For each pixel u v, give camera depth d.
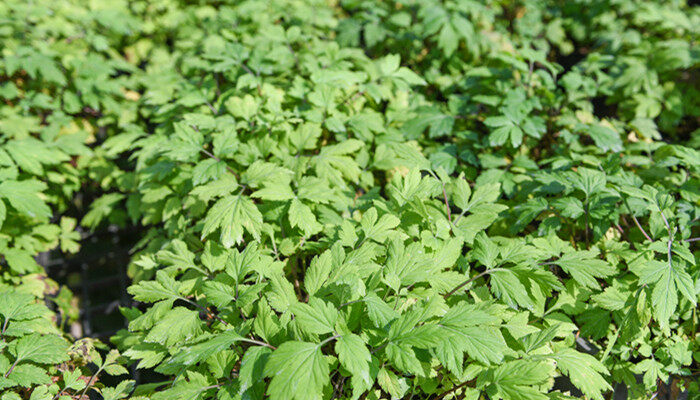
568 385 0.67
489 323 0.61
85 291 1.03
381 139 0.82
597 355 0.66
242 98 0.84
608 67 1.11
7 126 0.90
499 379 0.59
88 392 0.67
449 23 1.00
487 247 0.66
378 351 0.60
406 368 0.56
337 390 0.61
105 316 1.02
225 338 0.58
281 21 1.11
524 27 1.20
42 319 0.67
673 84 1.02
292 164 0.74
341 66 0.85
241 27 1.02
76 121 1.03
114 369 0.66
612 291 0.67
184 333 0.62
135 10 1.22
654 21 1.17
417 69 1.08
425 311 0.59
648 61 1.05
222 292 0.62
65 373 0.63
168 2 1.24
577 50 1.28
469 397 0.60
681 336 0.69
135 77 1.09
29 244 0.81
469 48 1.04
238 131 0.80
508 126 0.81
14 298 0.66
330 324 0.58
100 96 1.00
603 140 0.81
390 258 0.64
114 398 0.63
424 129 0.91
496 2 1.16
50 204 1.01
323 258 0.63
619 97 1.04
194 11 1.17
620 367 0.67
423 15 1.03
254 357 0.57
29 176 0.86
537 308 0.66
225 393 0.58
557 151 0.84
